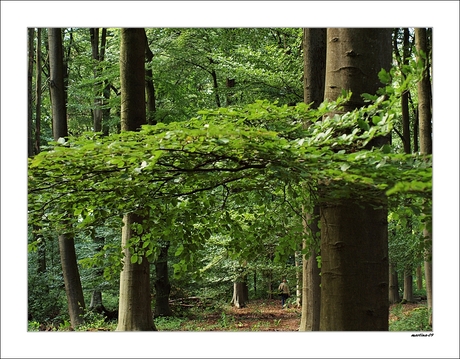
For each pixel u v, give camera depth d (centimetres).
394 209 417
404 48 1302
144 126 420
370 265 382
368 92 404
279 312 1769
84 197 496
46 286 1695
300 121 468
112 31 1759
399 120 1683
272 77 1140
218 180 488
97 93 1656
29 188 470
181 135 371
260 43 1605
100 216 526
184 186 527
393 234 1457
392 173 331
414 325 1040
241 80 1216
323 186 390
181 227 536
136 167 423
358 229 383
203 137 374
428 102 944
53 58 1159
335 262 387
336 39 415
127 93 798
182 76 1669
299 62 1184
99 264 601
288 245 596
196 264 573
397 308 1466
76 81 1861
